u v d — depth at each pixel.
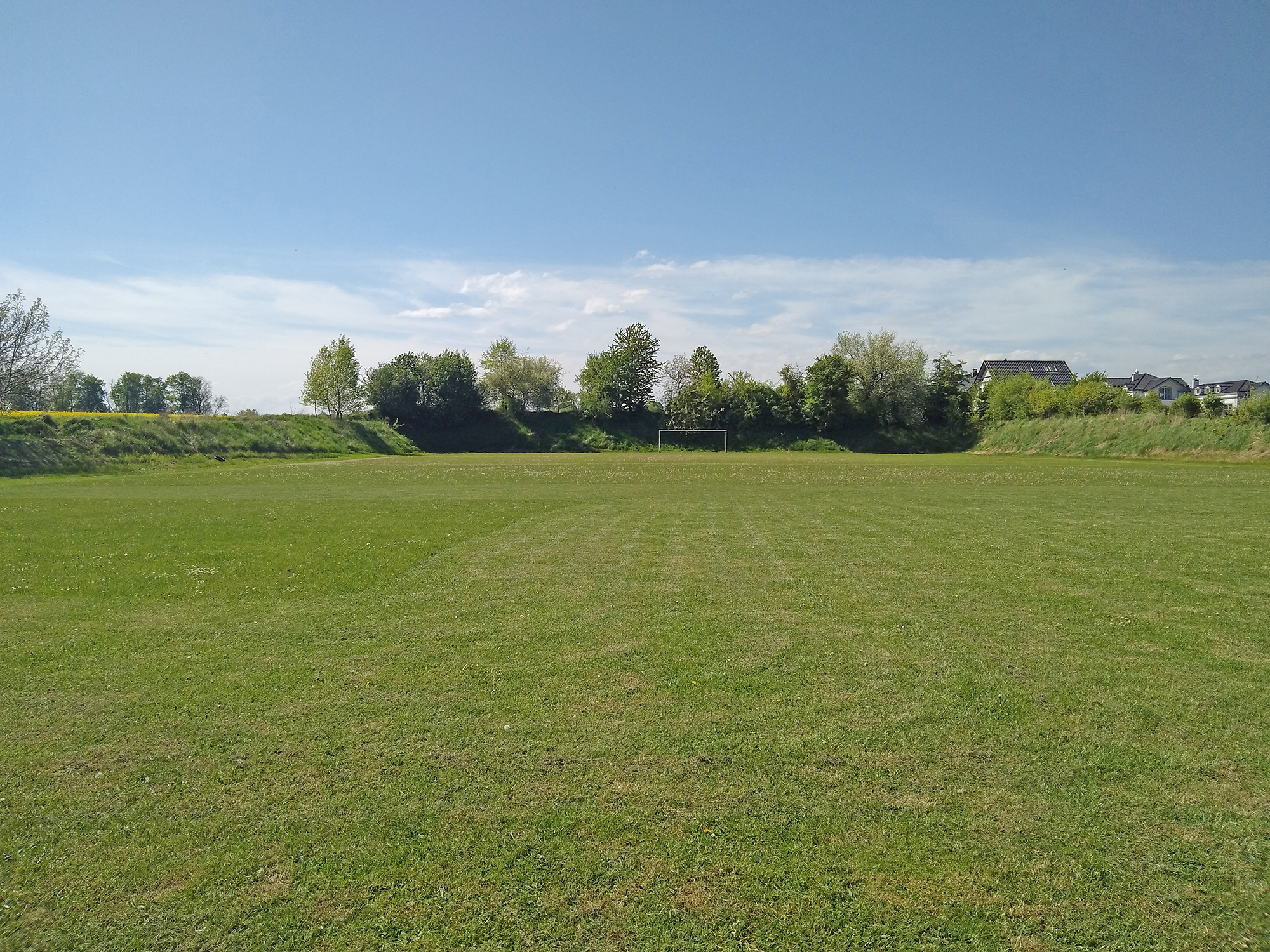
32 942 4.31
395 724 7.25
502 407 113.81
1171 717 7.29
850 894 4.68
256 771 6.31
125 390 148.25
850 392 99.69
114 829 5.45
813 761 6.41
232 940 4.32
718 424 104.38
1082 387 81.94
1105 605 11.56
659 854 5.09
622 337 118.81
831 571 14.29
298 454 74.31
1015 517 22.23
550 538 18.70
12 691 8.22
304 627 10.70
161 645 9.87
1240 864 4.95
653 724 7.20
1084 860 5.01
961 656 9.17
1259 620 10.70
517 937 4.33
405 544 17.70
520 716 7.43
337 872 4.93
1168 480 36.62
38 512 24.94
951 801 5.74
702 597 12.26
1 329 63.72
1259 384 137.12
